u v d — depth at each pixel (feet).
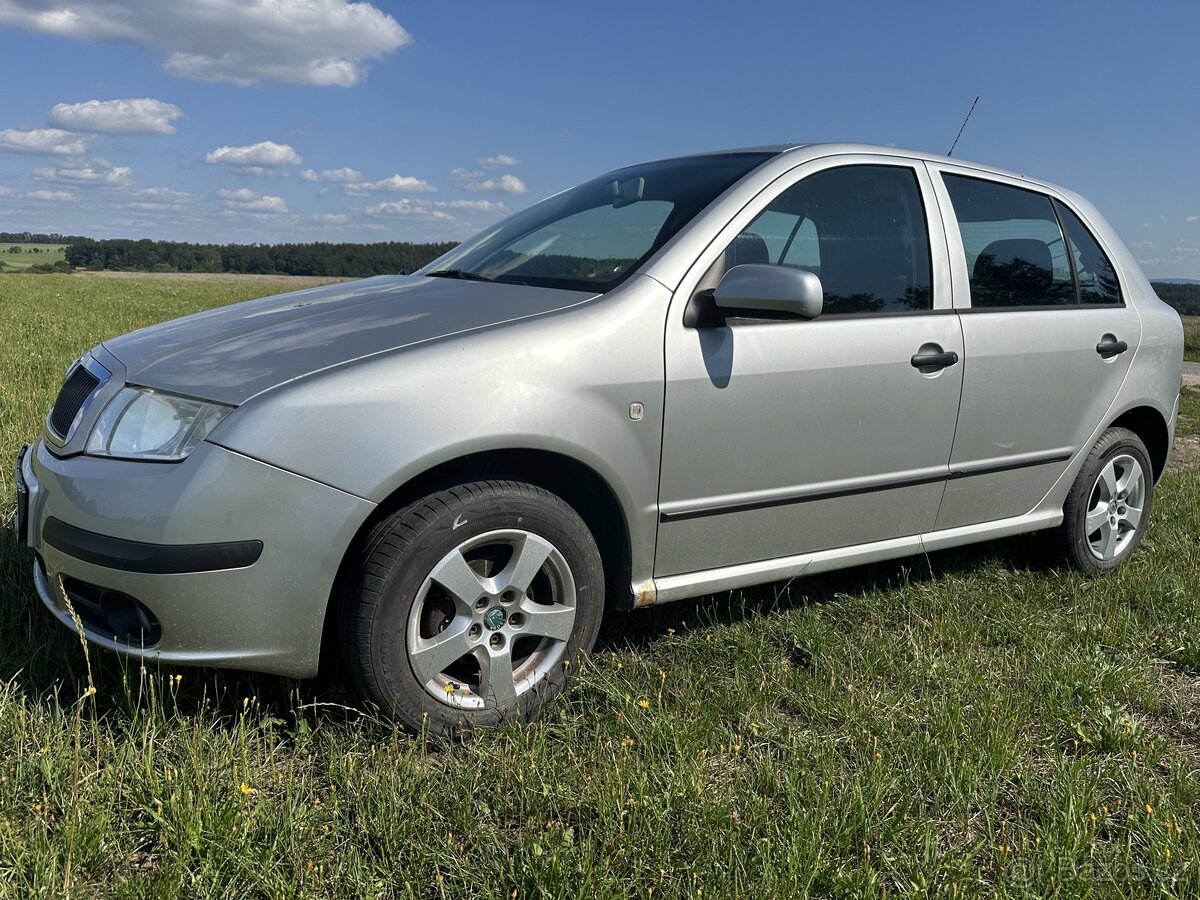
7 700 7.60
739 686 9.13
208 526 7.14
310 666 7.70
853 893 6.32
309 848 6.47
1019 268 12.37
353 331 8.34
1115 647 11.01
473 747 7.83
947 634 10.84
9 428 17.46
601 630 10.48
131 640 7.45
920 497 11.25
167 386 7.73
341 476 7.39
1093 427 13.10
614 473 8.65
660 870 6.40
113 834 6.39
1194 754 8.78
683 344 9.00
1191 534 16.05
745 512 9.74
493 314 8.63
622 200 10.98
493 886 6.25
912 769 7.88
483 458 8.24
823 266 10.27
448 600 8.22
